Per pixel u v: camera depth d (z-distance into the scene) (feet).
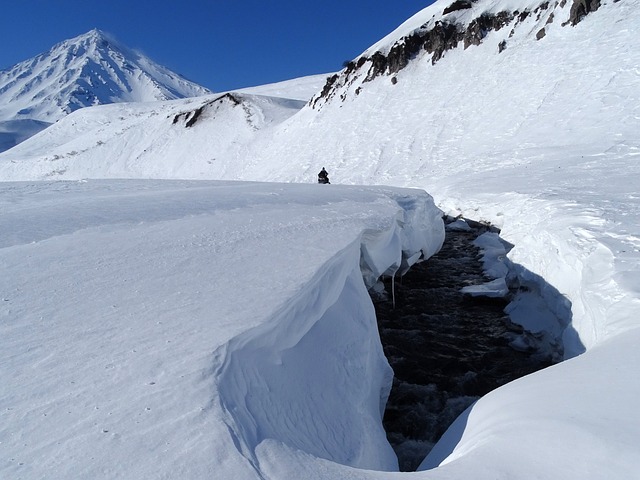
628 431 7.98
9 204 27.02
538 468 7.83
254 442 8.16
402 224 34.06
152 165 167.73
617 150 53.01
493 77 95.81
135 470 6.79
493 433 10.10
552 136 67.87
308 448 10.09
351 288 21.04
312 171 102.47
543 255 27.14
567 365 13.16
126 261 16.26
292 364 12.96
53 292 13.25
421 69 118.62
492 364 24.90
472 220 49.08
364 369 17.19
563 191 36.96
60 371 9.21
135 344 10.27
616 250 20.08
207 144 164.86
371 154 95.76
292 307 13.47
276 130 152.46
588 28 88.94
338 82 142.41
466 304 33.14
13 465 6.82
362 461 12.26
